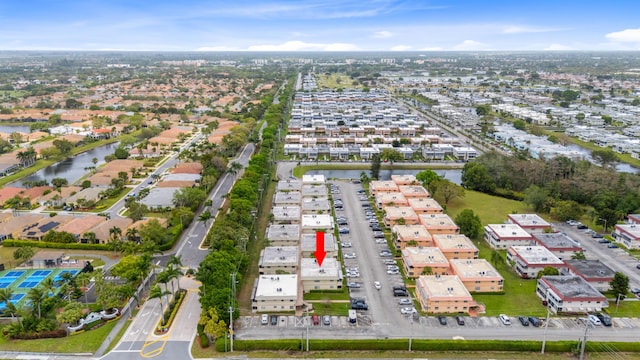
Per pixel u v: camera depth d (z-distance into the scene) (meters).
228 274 165.75
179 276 185.38
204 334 145.25
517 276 194.38
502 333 152.25
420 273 190.75
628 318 161.50
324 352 142.62
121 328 151.50
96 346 142.00
